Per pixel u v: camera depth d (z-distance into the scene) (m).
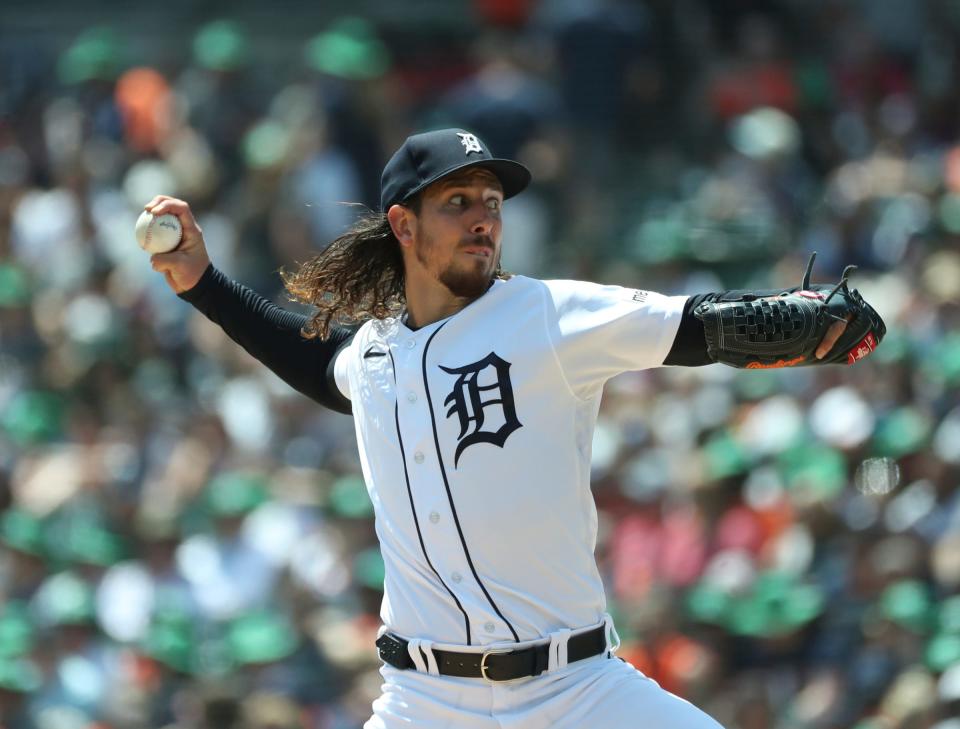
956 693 21.83
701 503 25.75
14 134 40.69
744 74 37.62
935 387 27.36
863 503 25.45
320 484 28.20
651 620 24.05
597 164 36.69
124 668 25.16
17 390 33.44
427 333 12.41
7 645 25.62
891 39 39.97
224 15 42.75
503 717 12.26
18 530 27.98
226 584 26.38
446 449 12.12
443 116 36.44
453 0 40.94
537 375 12.00
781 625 23.52
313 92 37.56
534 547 12.10
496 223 12.44
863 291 31.52
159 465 30.03
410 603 12.51
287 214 35.34
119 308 34.53
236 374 32.28
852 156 37.25
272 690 23.86
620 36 37.19
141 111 39.28
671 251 34.03
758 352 11.70
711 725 12.10
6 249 37.47
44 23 43.41
